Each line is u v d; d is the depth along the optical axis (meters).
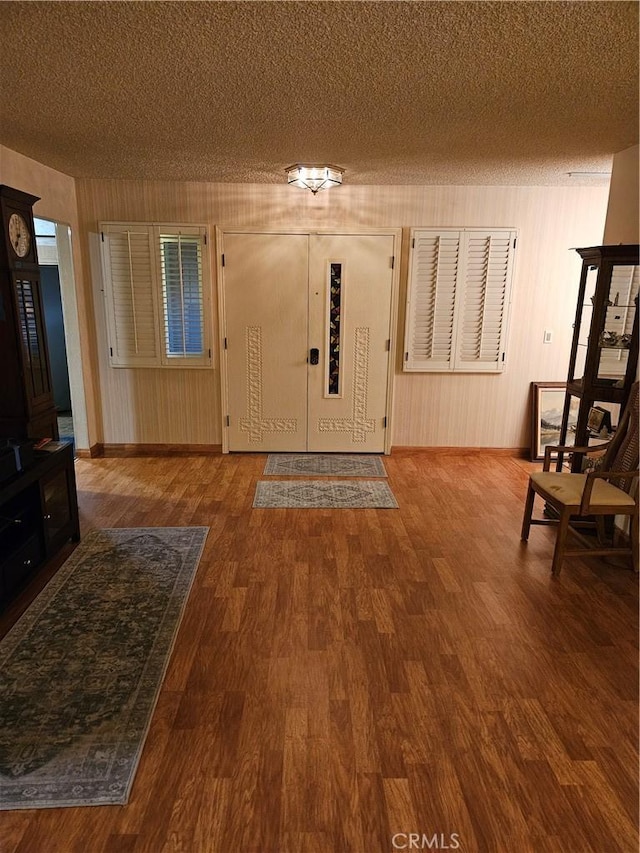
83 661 2.28
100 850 1.52
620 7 1.67
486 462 5.08
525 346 5.05
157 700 2.07
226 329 4.96
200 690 2.12
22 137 3.25
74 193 4.63
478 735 1.93
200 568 3.05
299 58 2.08
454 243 4.77
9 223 3.04
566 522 2.95
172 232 4.72
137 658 2.30
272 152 3.57
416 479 4.60
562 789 1.73
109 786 1.71
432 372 5.08
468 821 1.62
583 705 2.08
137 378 5.07
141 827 1.59
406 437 5.27
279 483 4.45
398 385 5.13
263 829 1.58
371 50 2.00
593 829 1.60
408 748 1.87
